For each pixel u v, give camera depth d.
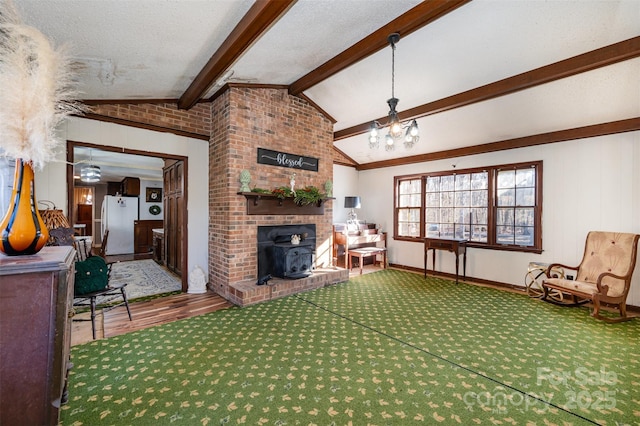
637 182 4.06
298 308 3.88
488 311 3.87
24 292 1.37
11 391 1.35
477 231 5.68
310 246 4.82
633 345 2.90
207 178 4.77
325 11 2.70
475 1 2.62
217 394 2.07
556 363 2.54
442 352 2.72
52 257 1.50
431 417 1.87
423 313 3.76
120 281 5.18
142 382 2.20
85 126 3.72
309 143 5.20
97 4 1.96
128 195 8.96
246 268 4.38
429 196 6.45
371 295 4.52
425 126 5.39
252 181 4.44
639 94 3.61
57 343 1.44
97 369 2.37
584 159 4.49
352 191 7.62
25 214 1.50
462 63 3.54
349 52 3.43
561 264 4.48
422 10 2.66
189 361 2.51
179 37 2.62
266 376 2.30
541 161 4.88
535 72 3.43
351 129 5.79
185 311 3.72
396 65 3.79
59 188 3.56
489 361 2.57
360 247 7.18
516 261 5.13
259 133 4.52
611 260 4.00
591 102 3.91
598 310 3.61
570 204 4.61
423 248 6.45
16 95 1.44
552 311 3.89
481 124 4.96
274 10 2.29
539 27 2.84
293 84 4.54
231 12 2.39
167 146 4.37
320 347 2.79
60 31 2.24
